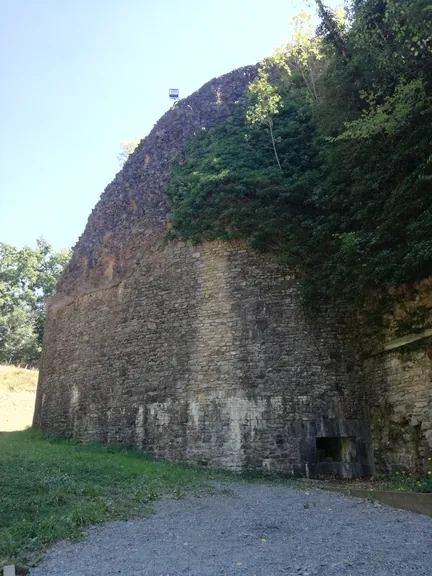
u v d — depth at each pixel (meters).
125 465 10.38
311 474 10.78
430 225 8.63
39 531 5.88
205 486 9.35
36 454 10.64
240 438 11.32
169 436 12.34
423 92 9.76
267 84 16.61
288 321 12.00
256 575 4.59
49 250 48.81
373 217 10.74
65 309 18.06
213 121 17.95
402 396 10.02
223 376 11.96
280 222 12.73
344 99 12.78
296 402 11.33
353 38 12.04
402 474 9.79
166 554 5.27
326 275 11.62
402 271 9.23
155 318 13.87
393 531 6.13
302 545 5.57
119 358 14.51
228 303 12.55
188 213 13.98
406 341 9.91
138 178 17.70
